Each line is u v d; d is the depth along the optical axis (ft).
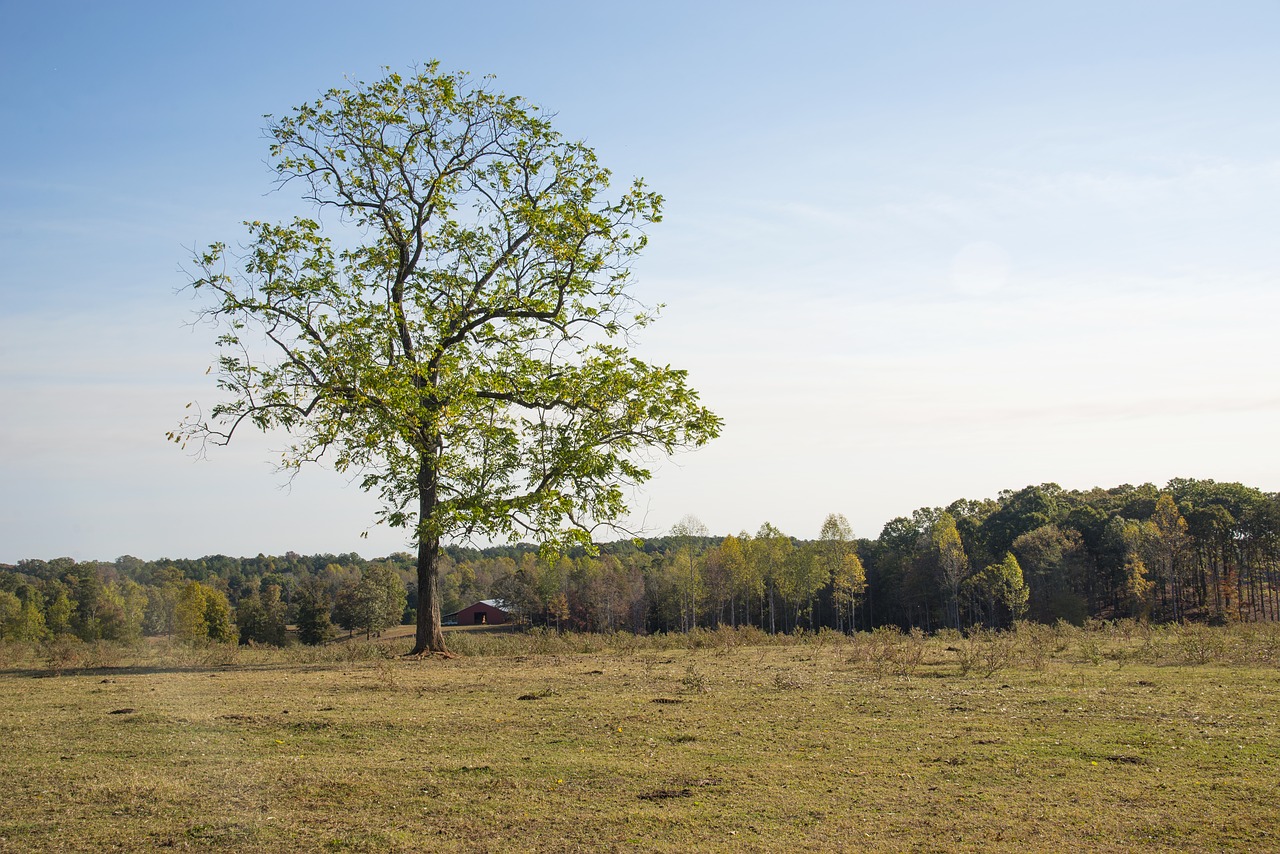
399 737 32.40
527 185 74.69
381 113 72.33
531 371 70.28
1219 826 21.08
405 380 63.93
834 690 44.65
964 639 93.20
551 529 65.82
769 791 24.61
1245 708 37.32
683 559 244.83
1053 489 285.23
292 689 47.01
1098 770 26.66
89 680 53.26
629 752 29.71
